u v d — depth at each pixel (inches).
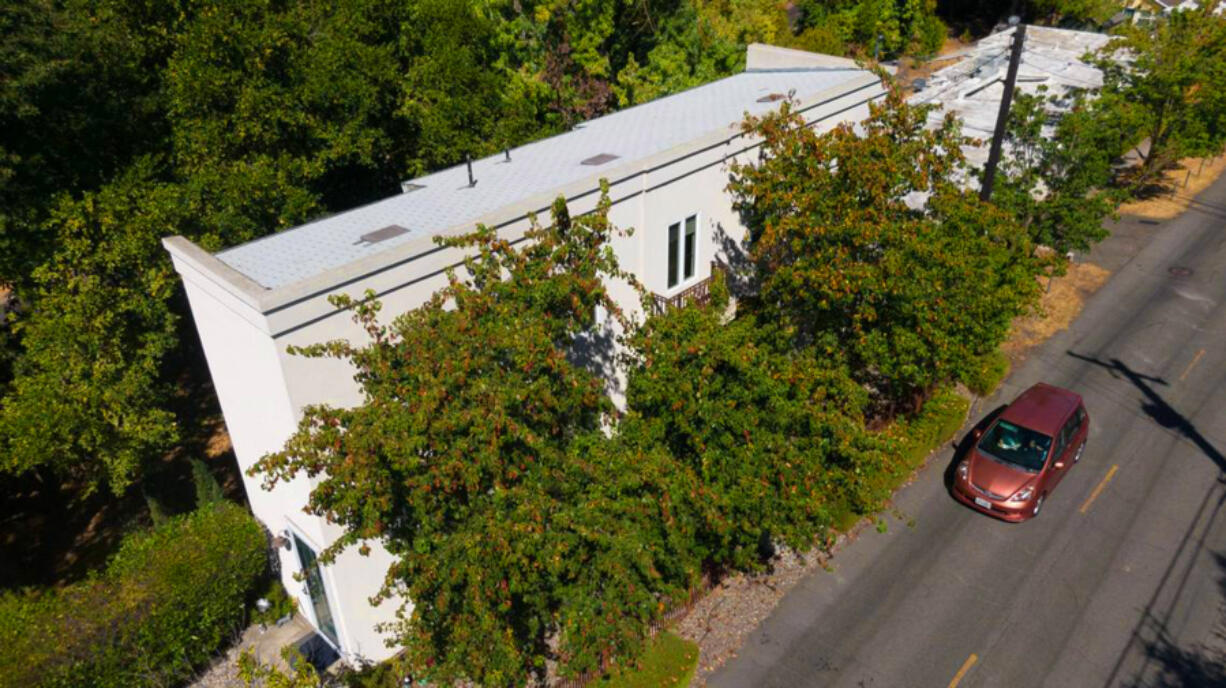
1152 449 765.9
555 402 426.3
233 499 757.9
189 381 968.3
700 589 604.7
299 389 481.4
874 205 594.9
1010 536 672.4
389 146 900.0
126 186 647.8
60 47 672.4
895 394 770.2
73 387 605.9
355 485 390.9
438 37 879.1
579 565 414.9
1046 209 884.0
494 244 481.4
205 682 560.1
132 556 578.2
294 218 772.0
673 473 462.0
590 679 528.4
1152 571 628.4
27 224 651.5
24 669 483.2
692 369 483.5
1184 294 1031.6
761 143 755.4
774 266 680.4
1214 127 1192.8
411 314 464.8
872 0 1967.3
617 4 1175.6
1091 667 550.0
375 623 558.3
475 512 414.6
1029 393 749.9
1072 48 1465.3
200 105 759.1
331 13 868.6
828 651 572.1
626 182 636.1
